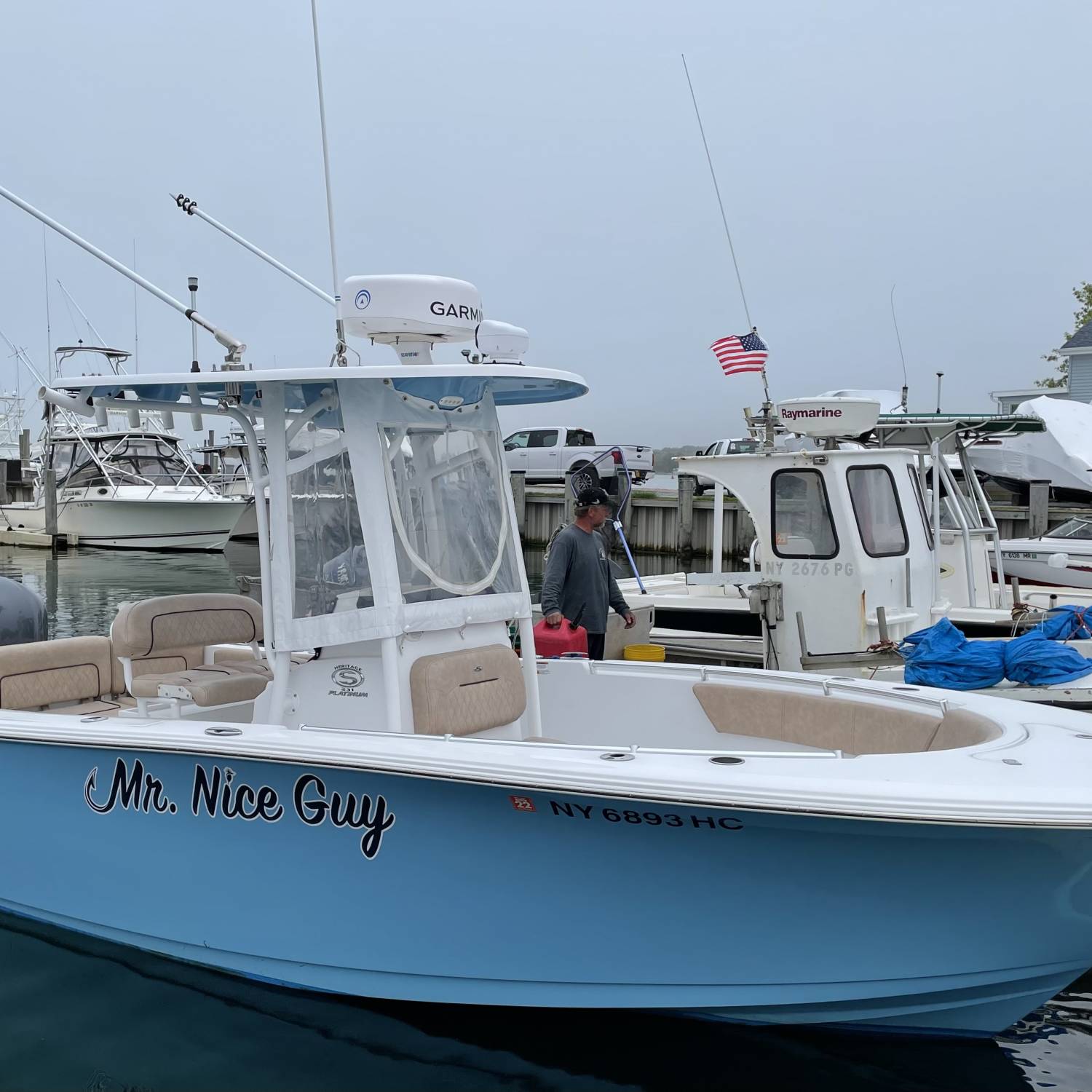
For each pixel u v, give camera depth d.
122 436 23.30
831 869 3.27
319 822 3.68
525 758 3.32
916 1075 3.57
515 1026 3.79
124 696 5.02
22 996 4.00
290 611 4.04
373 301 3.99
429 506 4.09
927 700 4.08
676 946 3.48
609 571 6.57
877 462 7.50
